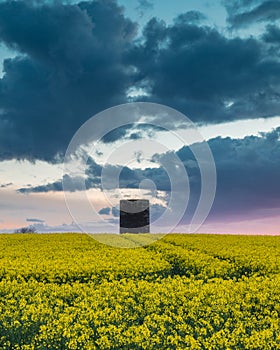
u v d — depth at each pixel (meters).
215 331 8.05
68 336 7.50
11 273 13.06
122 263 14.72
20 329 8.29
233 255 17.06
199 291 10.34
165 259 17.38
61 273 12.94
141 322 8.82
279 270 14.14
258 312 9.30
